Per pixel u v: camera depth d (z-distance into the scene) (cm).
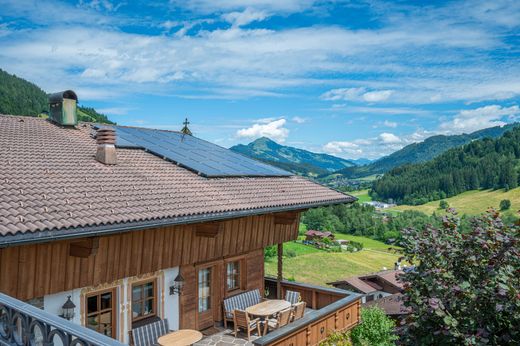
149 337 1063
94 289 991
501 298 729
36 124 1430
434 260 847
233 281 1398
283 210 1273
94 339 439
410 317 827
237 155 1800
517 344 733
